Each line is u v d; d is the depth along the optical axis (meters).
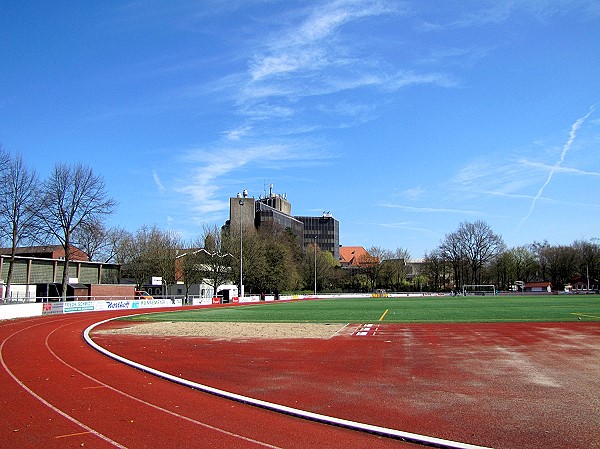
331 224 188.25
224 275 89.69
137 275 87.50
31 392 13.14
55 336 28.16
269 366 17.23
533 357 18.23
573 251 135.12
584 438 8.84
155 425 9.91
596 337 24.19
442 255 132.62
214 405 11.60
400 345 22.45
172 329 32.84
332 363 17.70
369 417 10.41
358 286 139.12
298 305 72.25
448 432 9.29
